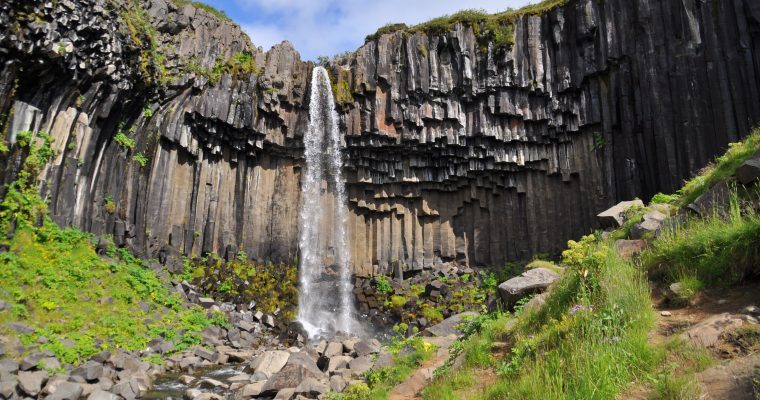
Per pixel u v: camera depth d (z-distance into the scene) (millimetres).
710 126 21625
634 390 5574
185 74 22828
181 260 22531
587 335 6547
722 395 4840
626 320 6922
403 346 11352
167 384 13203
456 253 29062
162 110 22438
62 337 13555
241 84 25391
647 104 23531
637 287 7578
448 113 27891
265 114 26500
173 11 23031
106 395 11086
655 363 5859
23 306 13602
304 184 28266
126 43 19188
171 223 22781
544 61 27297
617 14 25297
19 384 10812
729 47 21734
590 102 25984
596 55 25781
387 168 28938
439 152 28438
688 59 22594
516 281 11211
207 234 24188
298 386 11039
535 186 27812
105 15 18016
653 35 23875
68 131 17812
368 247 29000
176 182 23312
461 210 29500
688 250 7996
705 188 10664
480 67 27938
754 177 8703
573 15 26781
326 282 27203
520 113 27297
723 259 7211
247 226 26172
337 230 28422
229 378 13461
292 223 27609
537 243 27188
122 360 13523
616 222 15023
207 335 18094
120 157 20609
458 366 8336
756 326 5742
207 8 25391
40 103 17078
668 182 22234
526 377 6453
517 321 9141
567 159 26828
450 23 28688
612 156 25016
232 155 26094
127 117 21000
